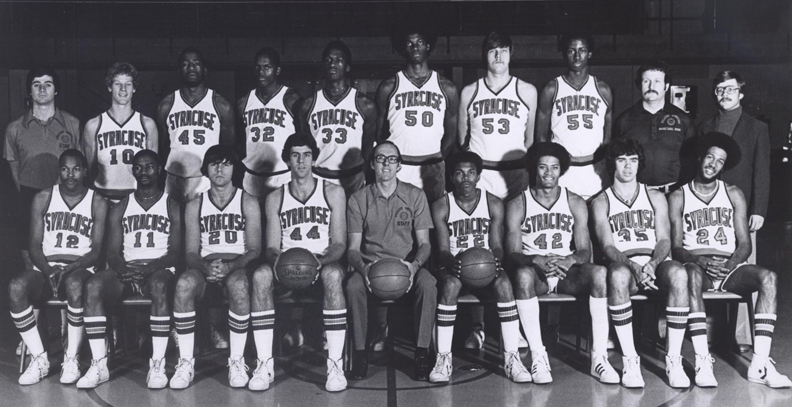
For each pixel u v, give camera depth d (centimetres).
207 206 375
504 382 350
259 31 876
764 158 395
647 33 904
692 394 329
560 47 422
